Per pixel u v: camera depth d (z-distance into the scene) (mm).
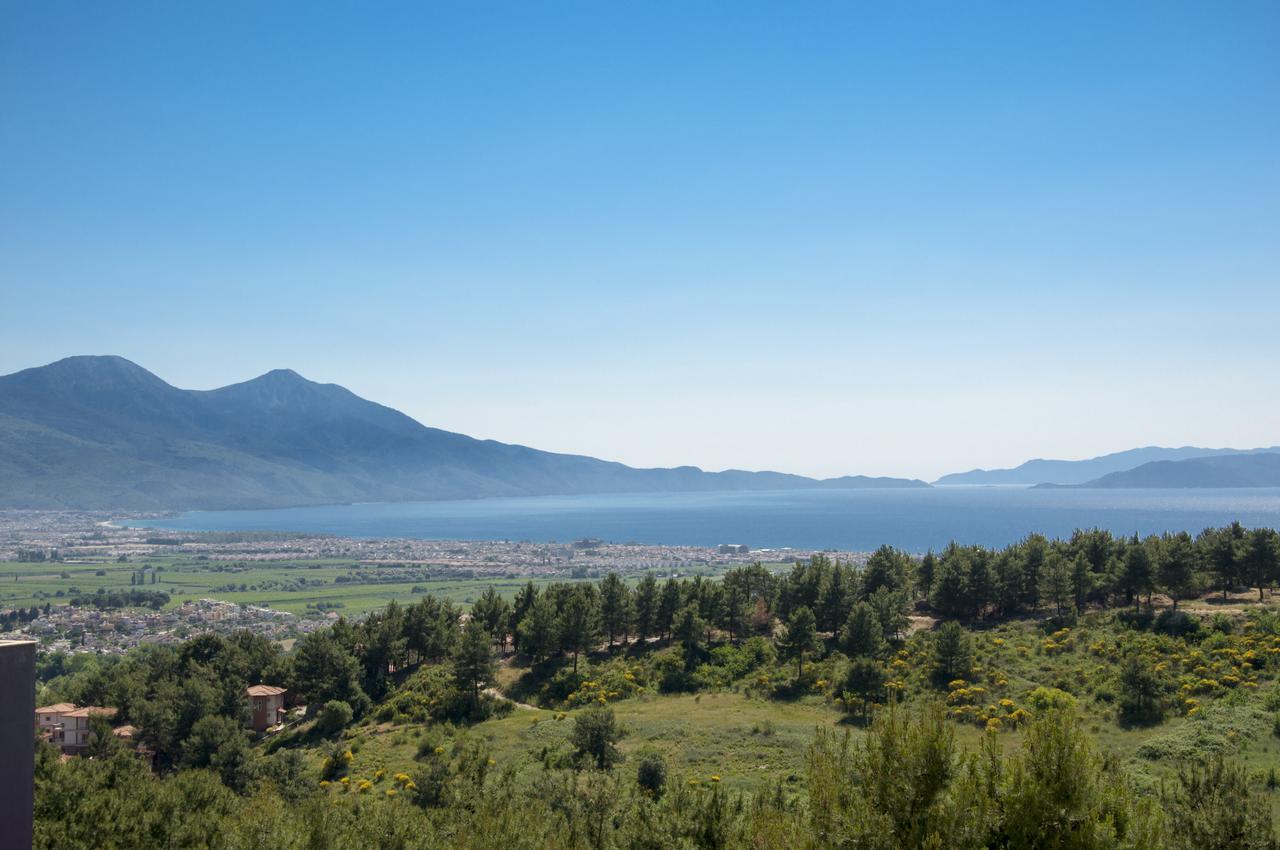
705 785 49750
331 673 87938
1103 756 20203
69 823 35312
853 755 21016
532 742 65500
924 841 18078
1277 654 62531
